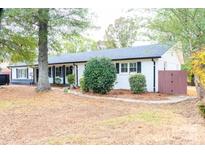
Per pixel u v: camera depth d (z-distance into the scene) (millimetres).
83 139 7395
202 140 6922
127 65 23016
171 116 10266
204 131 7812
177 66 24500
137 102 15461
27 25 17391
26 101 14695
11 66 36188
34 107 13016
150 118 9750
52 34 17766
